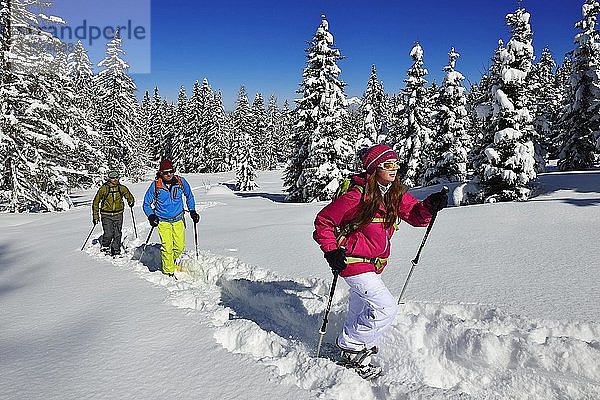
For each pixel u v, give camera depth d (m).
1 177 19.52
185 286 5.95
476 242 6.76
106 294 5.48
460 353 3.34
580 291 4.17
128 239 10.12
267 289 5.16
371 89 46.91
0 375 3.31
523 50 17.27
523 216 8.62
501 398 2.95
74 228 12.80
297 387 3.03
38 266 7.71
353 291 3.37
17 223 16.78
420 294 4.46
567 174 20.92
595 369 2.92
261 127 71.50
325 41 26.84
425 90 28.45
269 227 10.11
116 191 8.34
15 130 19.31
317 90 27.19
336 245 3.18
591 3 25.34
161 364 3.45
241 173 42.16
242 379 3.16
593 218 7.76
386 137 31.75
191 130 63.03
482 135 18.50
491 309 3.87
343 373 3.08
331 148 25.89
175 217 6.63
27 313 4.91
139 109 54.28
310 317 4.35
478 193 18.39
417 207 3.41
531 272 4.92
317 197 25.78
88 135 24.05
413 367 3.34
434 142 26.95
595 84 25.28
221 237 9.16
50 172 20.22
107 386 3.13
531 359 3.10
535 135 18.00
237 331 4.04
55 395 3.01
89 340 3.97
